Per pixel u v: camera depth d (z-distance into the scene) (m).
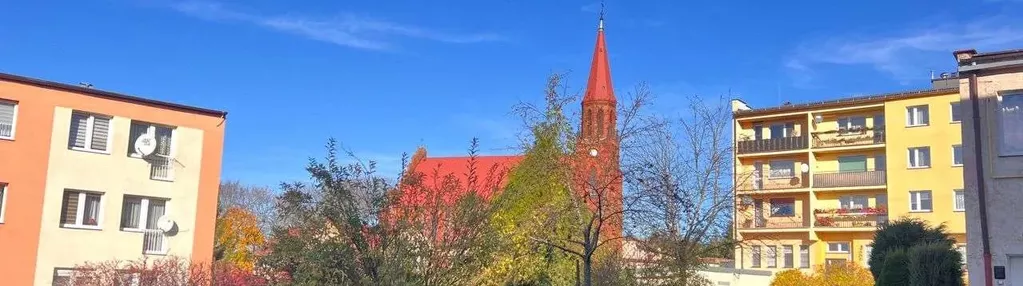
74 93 27.55
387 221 12.47
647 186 18.95
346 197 12.40
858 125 47.09
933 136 43.47
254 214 58.00
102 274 23.28
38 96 26.86
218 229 47.72
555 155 21.52
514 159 22.22
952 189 42.41
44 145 26.77
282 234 12.74
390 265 12.12
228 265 24.59
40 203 26.52
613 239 17.69
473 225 12.97
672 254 19.83
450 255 12.64
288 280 12.69
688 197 19.97
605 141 21.25
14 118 26.45
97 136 28.08
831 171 47.25
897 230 21.67
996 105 16.36
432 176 15.04
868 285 35.31
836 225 45.44
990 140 16.27
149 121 29.27
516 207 20.27
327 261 12.04
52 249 26.62
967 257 16.17
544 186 21.27
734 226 22.03
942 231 22.38
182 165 29.92
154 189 29.14
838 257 45.81
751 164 49.94
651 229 19.69
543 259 21.55
